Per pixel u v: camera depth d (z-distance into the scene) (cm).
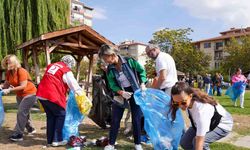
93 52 1470
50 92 601
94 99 770
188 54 5706
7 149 595
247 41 5631
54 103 602
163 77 609
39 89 613
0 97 635
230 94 1453
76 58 1570
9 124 837
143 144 640
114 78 588
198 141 397
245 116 1075
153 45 627
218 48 8081
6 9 1764
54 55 1992
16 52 1756
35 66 1270
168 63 618
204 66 6038
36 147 611
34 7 1772
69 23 2114
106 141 618
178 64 5741
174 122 527
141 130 649
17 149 596
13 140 652
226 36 7869
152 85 641
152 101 540
